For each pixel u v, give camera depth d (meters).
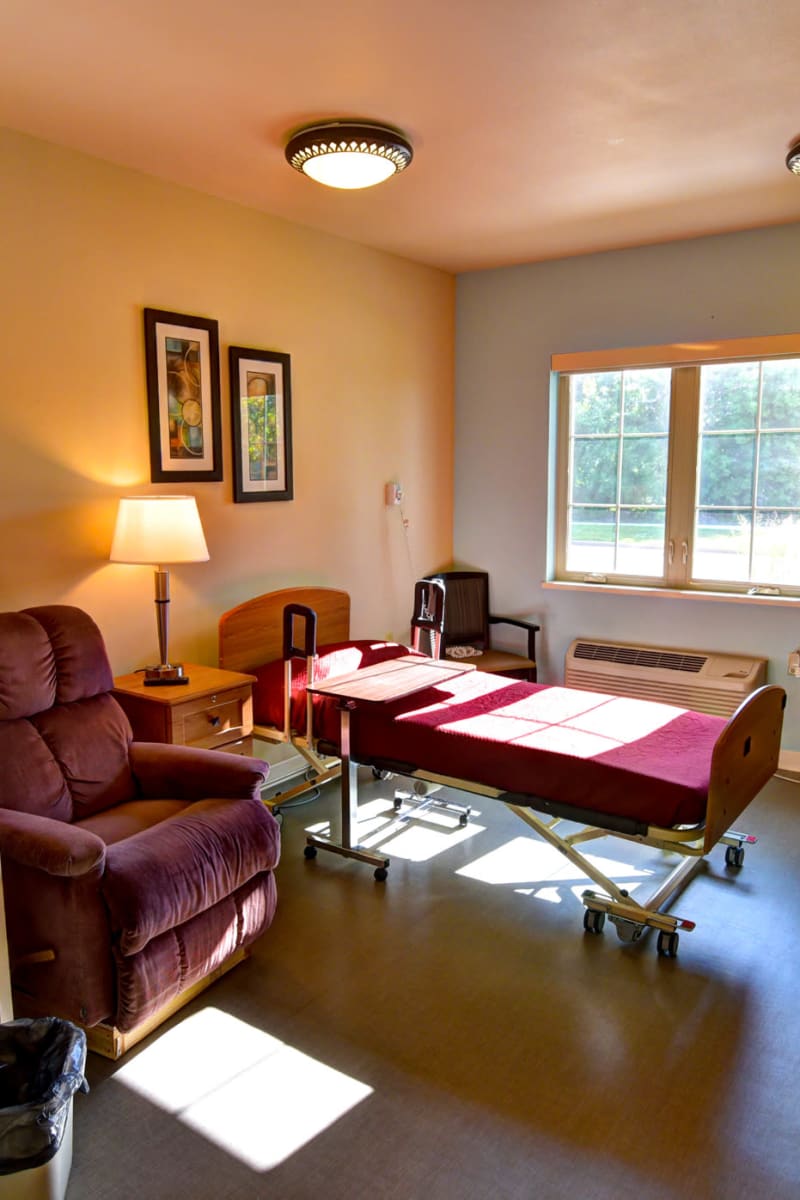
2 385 2.78
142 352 3.22
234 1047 2.18
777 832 3.46
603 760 2.59
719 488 4.27
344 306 4.14
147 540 2.94
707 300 4.09
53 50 2.17
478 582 4.96
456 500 5.09
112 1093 2.02
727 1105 1.97
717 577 4.33
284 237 3.77
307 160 2.75
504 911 2.85
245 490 3.69
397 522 4.65
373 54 2.19
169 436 3.33
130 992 2.05
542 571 4.81
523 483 4.81
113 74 2.31
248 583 3.78
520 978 2.47
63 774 2.50
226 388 3.57
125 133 2.75
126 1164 1.81
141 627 3.32
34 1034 1.81
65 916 2.02
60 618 2.66
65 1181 1.72
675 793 2.42
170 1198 1.73
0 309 2.75
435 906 2.88
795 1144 1.86
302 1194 1.74
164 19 2.01
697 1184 1.75
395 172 2.85
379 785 4.01
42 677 2.52
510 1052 2.16
